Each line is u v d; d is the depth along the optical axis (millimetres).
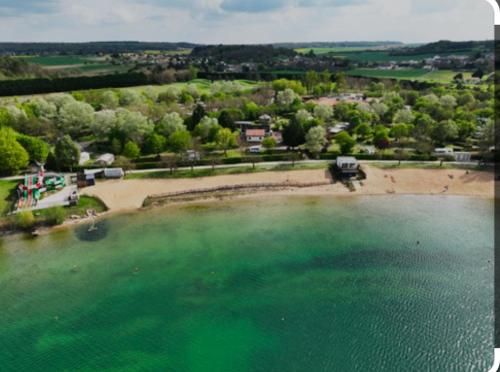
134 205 105312
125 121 141250
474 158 127812
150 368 54969
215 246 85312
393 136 146000
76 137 160750
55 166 122938
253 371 53969
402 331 60344
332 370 53875
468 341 58375
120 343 59375
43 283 73312
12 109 155750
